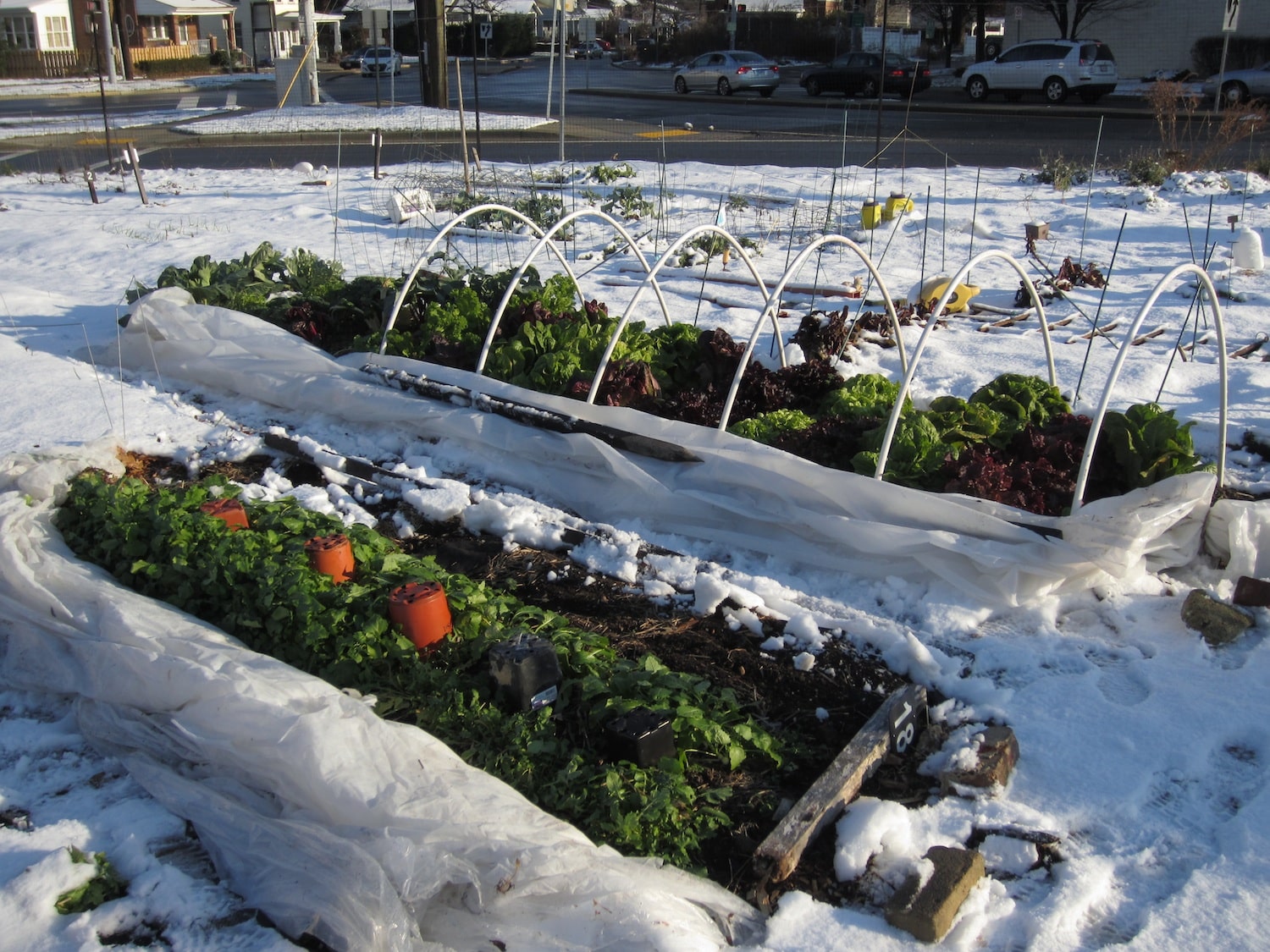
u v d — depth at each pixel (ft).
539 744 12.61
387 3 147.02
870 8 160.86
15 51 166.09
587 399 21.57
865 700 14.28
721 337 23.68
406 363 23.98
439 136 82.43
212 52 190.39
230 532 16.28
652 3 222.69
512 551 18.37
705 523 18.74
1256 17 106.01
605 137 80.23
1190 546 16.78
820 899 11.19
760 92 113.09
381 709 13.57
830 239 19.74
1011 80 97.09
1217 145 60.23
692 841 11.65
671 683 13.69
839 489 17.48
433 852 10.57
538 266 40.06
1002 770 12.66
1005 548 16.17
